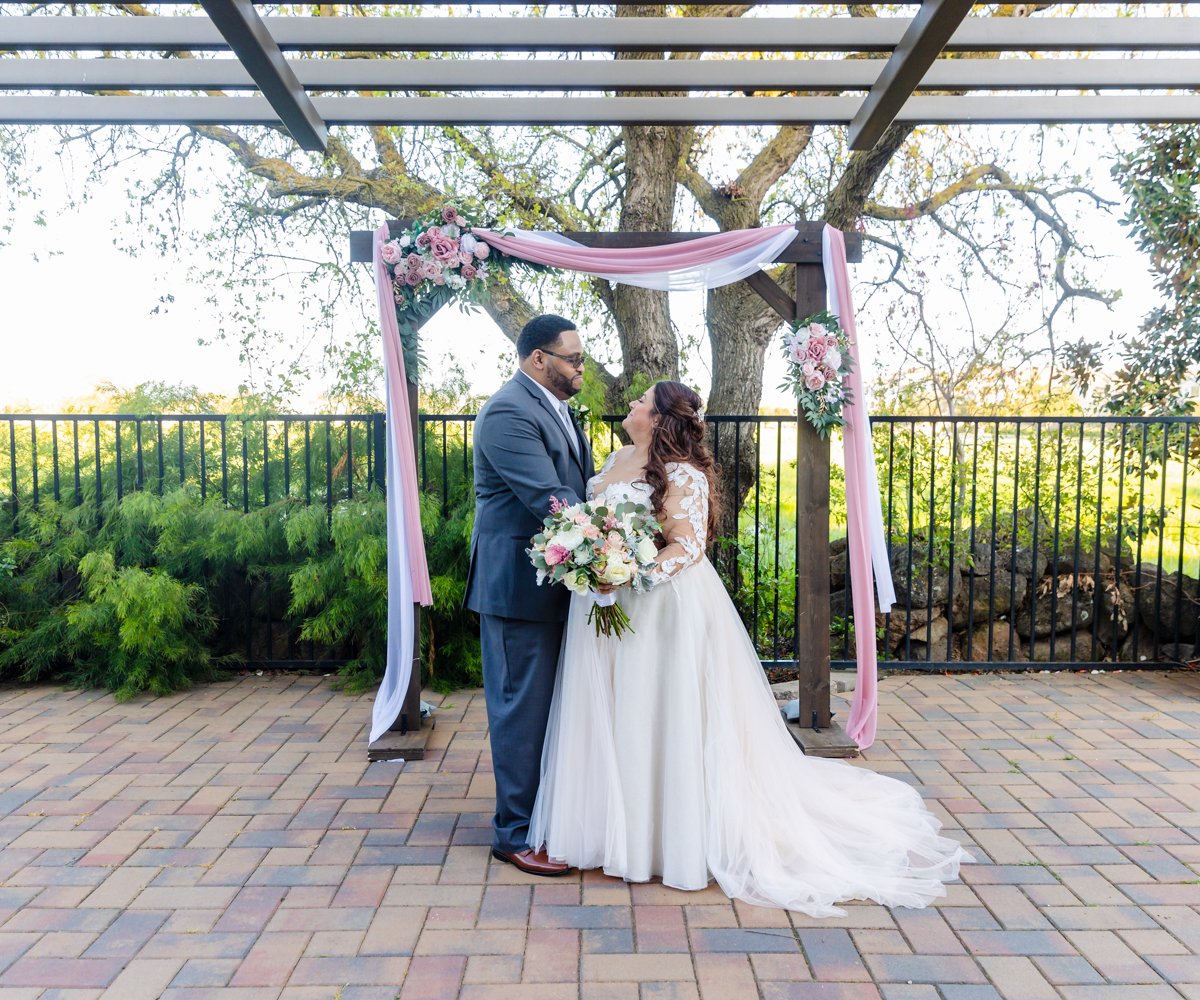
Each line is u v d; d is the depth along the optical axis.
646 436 2.99
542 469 2.81
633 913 2.65
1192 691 4.89
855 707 4.03
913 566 5.58
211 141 6.37
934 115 3.78
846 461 3.94
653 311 6.01
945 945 2.47
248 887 2.79
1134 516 5.93
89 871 2.88
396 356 3.85
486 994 2.25
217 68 3.44
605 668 2.87
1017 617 5.58
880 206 6.51
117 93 5.20
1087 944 2.47
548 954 2.43
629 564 2.59
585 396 5.09
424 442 5.07
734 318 5.99
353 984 2.29
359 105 3.77
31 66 3.43
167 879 2.84
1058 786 3.58
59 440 5.72
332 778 3.68
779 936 2.52
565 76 3.48
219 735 4.20
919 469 5.91
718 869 2.78
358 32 3.21
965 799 3.46
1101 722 4.38
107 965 2.37
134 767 3.78
